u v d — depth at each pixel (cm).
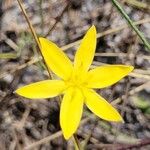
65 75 9
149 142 11
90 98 9
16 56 12
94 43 9
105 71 9
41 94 9
